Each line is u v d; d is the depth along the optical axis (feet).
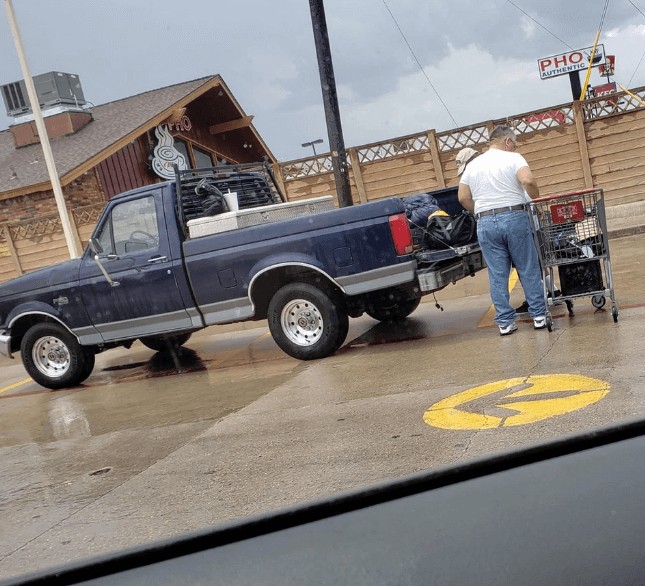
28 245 56.70
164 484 13.55
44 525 12.44
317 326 23.34
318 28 31.22
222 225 24.50
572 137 47.91
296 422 16.19
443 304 30.32
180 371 26.48
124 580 1.98
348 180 32.07
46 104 69.31
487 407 14.55
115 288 25.68
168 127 68.49
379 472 11.98
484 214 21.33
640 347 17.21
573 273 21.07
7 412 24.53
